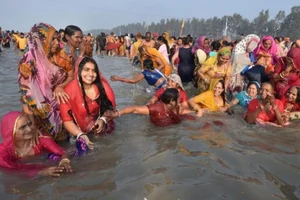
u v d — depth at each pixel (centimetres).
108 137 418
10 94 630
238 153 370
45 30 392
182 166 329
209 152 370
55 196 274
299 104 539
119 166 330
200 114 530
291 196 280
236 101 611
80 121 405
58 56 410
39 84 392
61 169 314
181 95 547
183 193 276
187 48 820
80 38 432
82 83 395
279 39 1274
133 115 512
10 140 342
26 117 348
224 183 296
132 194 274
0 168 323
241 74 698
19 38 1867
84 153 366
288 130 474
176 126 470
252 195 279
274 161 353
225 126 479
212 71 670
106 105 418
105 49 2169
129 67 1186
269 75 651
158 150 373
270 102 495
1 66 1102
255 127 484
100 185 291
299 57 563
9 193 279
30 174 314
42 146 363
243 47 730
